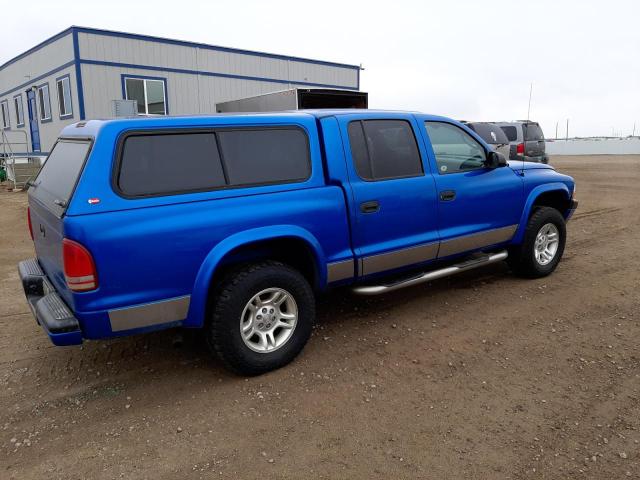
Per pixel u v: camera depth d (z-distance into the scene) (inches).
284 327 153.8
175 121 135.9
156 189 130.9
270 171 150.0
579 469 108.0
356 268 167.9
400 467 109.3
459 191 192.7
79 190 121.7
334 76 896.3
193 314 137.1
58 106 692.7
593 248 293.0
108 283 124.0
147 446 118.0
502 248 221.6
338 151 162.4
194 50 716.0
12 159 716.7
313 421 126.3
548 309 196.1
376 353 162.1
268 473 108.1
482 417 126.8
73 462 113.0
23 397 140.6
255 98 479.5
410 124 183.5
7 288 237.6
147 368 156.1
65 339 124.4
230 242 138.9
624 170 893.2
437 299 208.5
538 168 230.8
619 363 153.3
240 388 142.9
